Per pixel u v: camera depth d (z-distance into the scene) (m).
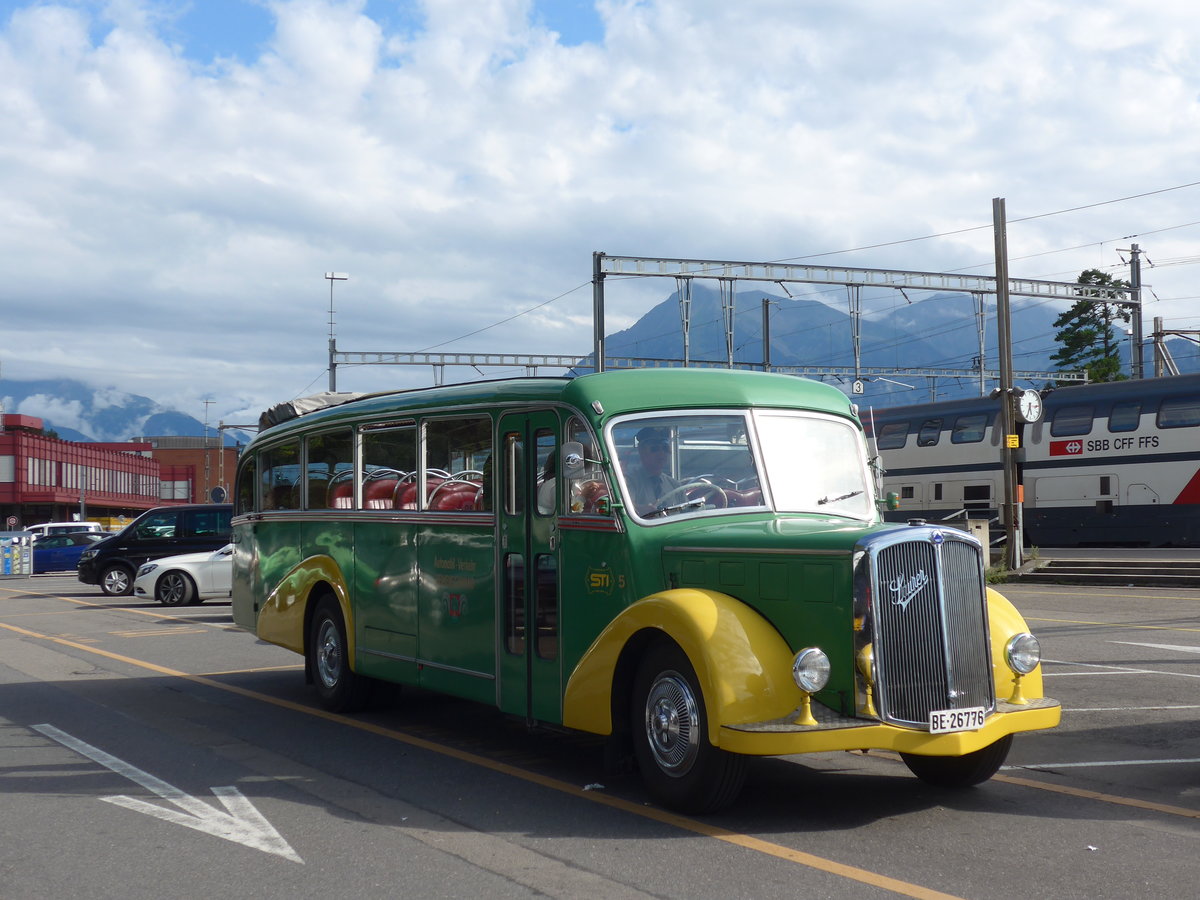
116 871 5.89
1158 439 30.92
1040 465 33.59
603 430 7.51
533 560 8.08
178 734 9.57
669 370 8.06
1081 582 23.55
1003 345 25.81
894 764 8.17
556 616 7.85
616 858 5.95
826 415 8.23
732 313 41.84
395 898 5.41
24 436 81.31
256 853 6.16
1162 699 10.45
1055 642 14.55
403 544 9.56
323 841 6.36
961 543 6.62
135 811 7.07
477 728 9.82
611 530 7.39
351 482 10.48
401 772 8.05
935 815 6.74
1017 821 6.61
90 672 13.57
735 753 6.50
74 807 7.20
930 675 6.39
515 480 8.25
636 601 7.23
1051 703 6.87
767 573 6.66
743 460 7.79
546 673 7.92
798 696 6.28
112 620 20.64
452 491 9.00
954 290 44.53
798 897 5.32
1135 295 47.75
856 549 6.29
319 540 10.98
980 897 5.30
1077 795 7.20
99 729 9.82
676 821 6.63
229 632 18.25
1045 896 5.30
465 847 6.20
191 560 23.75
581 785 7.61
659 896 5.36
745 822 6.61
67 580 36.44
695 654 6.41
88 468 93.38
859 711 6.24
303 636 11.13
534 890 5.48
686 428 7.72
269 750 8.87
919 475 37.34
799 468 7.91
